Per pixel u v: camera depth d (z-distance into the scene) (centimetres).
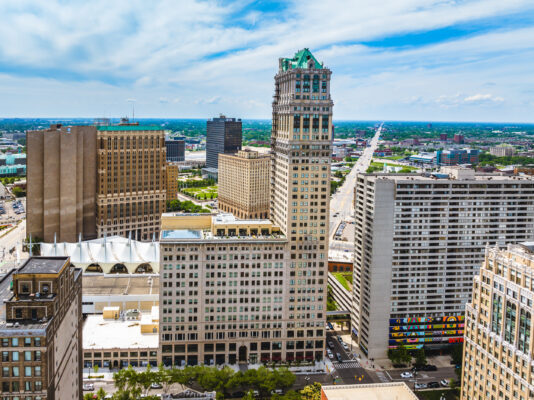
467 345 15688
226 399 18700
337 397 13925
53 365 11994
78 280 14625
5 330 11250
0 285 14125
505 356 13800
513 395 13462
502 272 14262
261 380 18425
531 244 14788
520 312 13300
